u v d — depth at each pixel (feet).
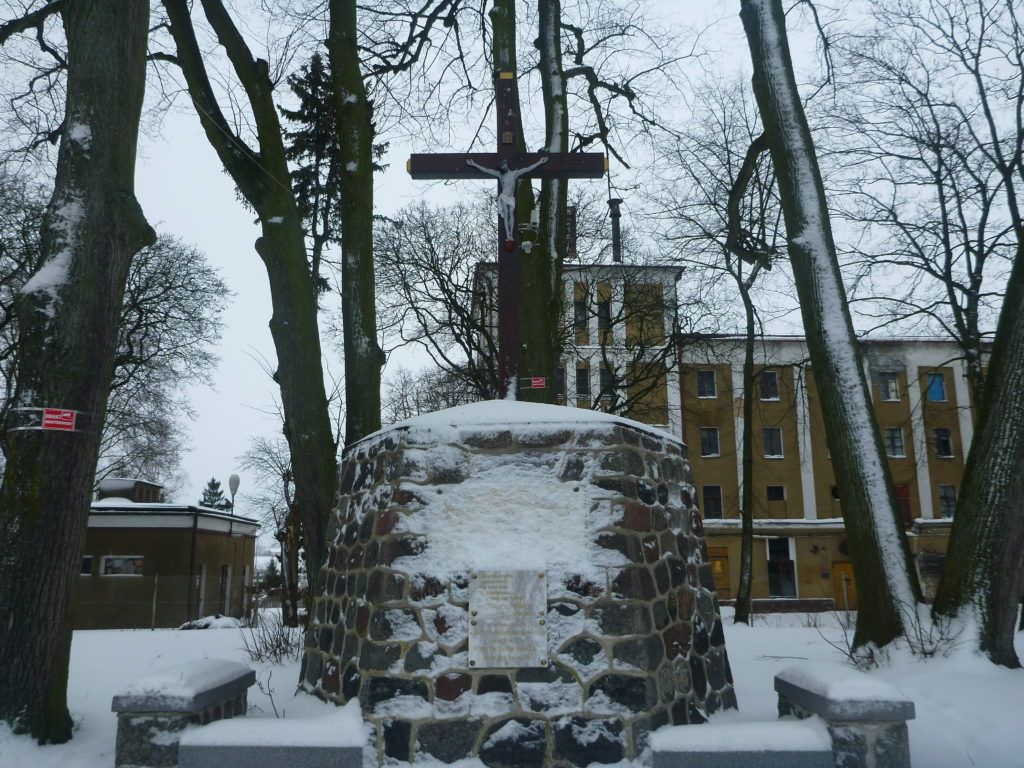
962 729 20.15
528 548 17.51
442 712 16.38
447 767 15.97
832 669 17.02
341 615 19.47
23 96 39.29
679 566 19.48
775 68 34.35
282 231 31.65
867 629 29.22
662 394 115.65
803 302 32.65
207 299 84.53
